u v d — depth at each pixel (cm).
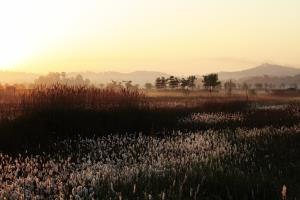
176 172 731
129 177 695
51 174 790
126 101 1588
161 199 588
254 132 1345
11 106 1468
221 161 886
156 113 1691
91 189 629
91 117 1376
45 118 1306
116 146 1141
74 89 1504
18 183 725
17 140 1137
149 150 1037
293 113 2095
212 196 624
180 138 1271
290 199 609
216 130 1498
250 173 775
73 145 1154
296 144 1131
